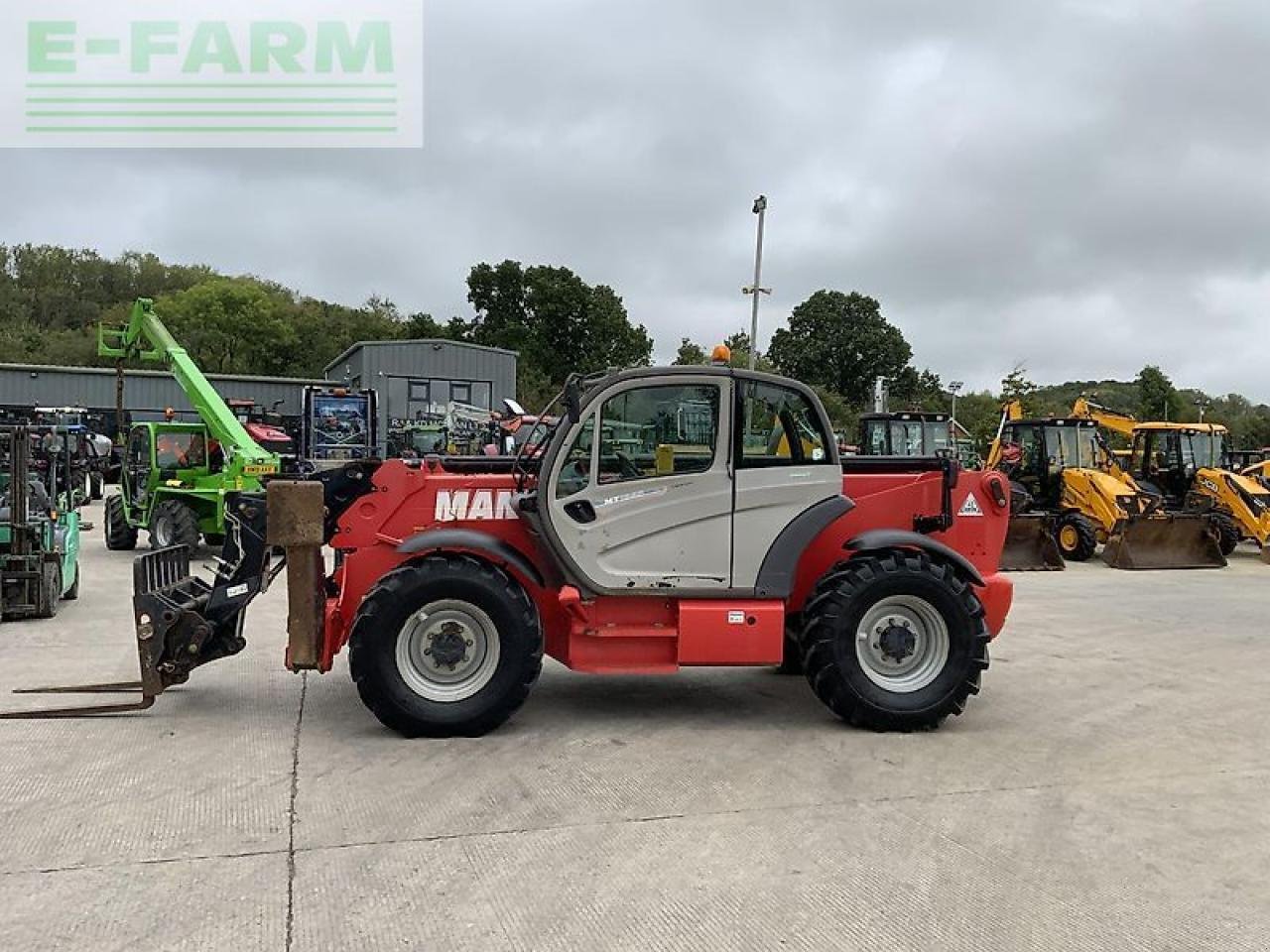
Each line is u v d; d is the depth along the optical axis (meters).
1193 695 6.42
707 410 5.45
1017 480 16.69
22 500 8.42
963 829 4.05
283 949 3.00
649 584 5.41
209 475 13.04
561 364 51.50
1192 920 3.29
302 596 5.37
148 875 3.50
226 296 57.84
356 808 4.16
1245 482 16.28
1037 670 7.14
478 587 5.13
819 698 5.63
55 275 74.31
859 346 53.81
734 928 3.19
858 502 5.92
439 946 3.04
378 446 22.98
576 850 3.78
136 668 6.65
